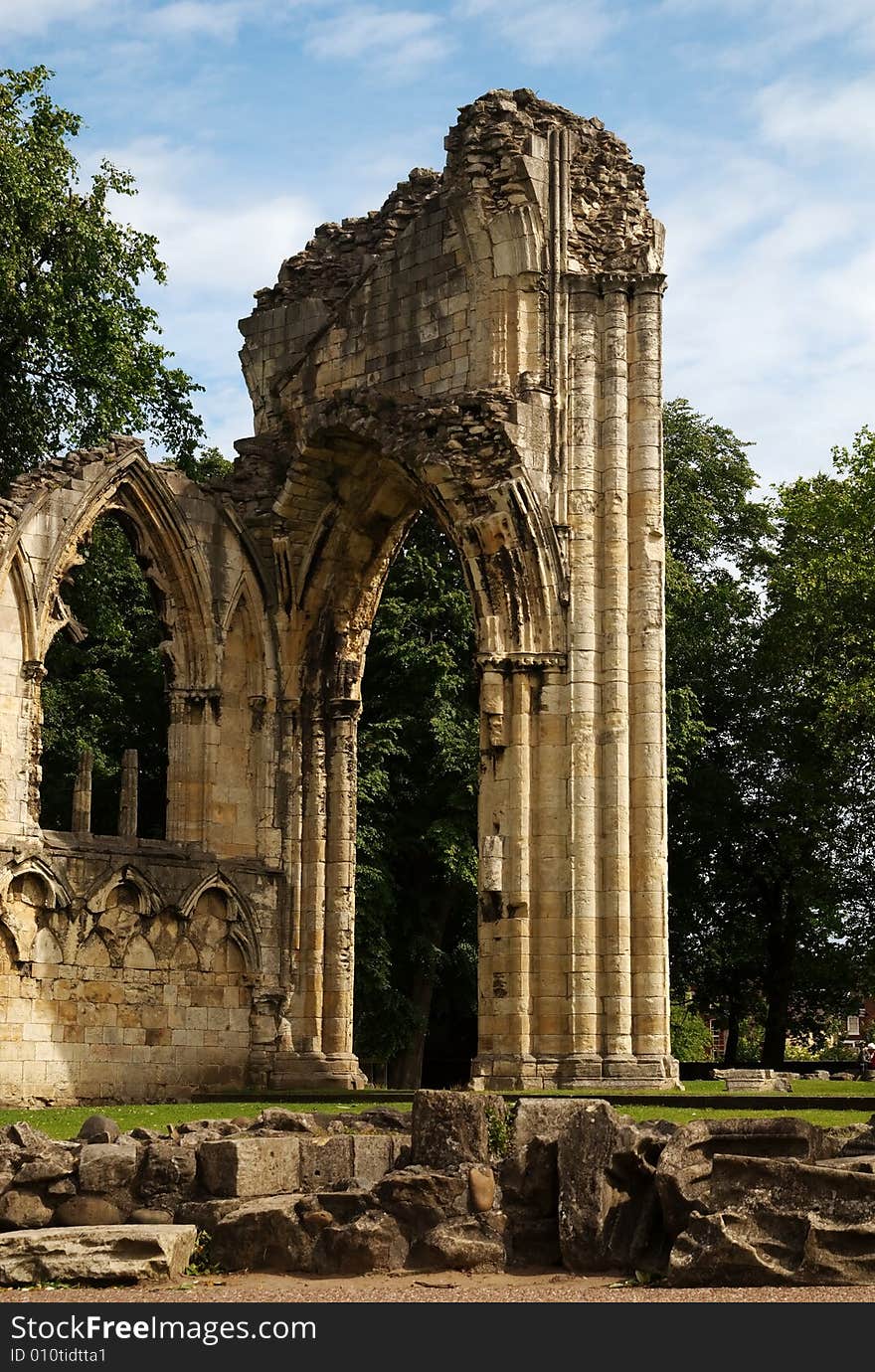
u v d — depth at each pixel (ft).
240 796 144.77
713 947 211.61
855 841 200.64
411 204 146.72
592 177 136.15
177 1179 73.00
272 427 149.79
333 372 144.97
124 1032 134.41
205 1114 108.06
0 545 130.41
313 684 148.36
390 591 187.73
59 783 189.06
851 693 190.29
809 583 195.62
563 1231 68.85
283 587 147.23
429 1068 201.16
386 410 138.41
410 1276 68.69
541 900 127.34
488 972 127.03
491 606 129.90
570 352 132.16
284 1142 73.77
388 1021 178.60
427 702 182.39
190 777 142.92
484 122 134.82
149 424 182.09
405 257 140.77
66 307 167.32
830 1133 70.79
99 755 186.29
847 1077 148.15
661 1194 66.85
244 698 146.10
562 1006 126.21
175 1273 67.72
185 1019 138.10
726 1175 66.85
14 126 167.53
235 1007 141.49
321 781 147.43
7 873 127.95
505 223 132.77
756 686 206.49
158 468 142.61
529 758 128.36
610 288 132.46
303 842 146.51
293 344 150.82
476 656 130.00
